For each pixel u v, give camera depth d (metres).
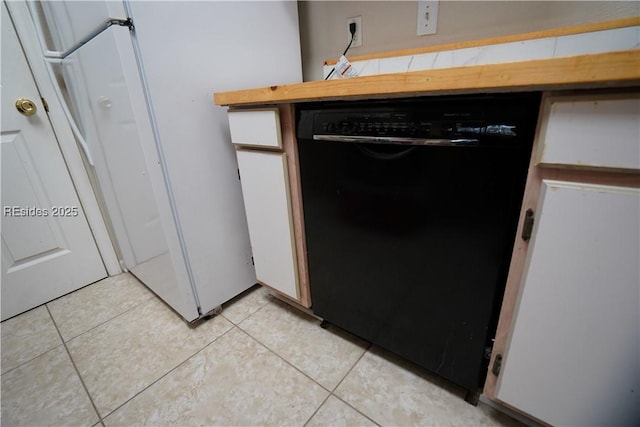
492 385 0.72
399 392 0.87
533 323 0.59
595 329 0.53
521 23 0.93
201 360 1.01
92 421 0.83
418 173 0.66
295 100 0.76
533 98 0.51
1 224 1.23
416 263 0.74
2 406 0.88
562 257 0.52
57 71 1.25
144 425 0.81
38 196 1.31
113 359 1.03
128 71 0.83
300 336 1.10
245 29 1.09
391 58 1.14
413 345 0.84
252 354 1.02
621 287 0.49
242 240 1.25
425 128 0.60
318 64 1.41
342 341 1.07
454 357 0.77
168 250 1.03
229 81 1.08
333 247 0.91
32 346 1.12
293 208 0.96
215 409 0.84
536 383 0.63
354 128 0.71
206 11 0.97
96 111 1.05
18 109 1.20
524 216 0.55
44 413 0.86
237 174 1.17
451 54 1.01
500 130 0.53
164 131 0.93
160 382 0.93
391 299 0.83
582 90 0.45
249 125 0.93
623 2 0.79
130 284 1.52
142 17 0.83
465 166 0.59
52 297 1.40
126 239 1.38
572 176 0.49
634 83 0.41
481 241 0.62
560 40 0.85
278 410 0.83
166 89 0.91
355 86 0.63
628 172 0.44
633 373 0.52
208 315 1.21
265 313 1.23
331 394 0.87
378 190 0.74
